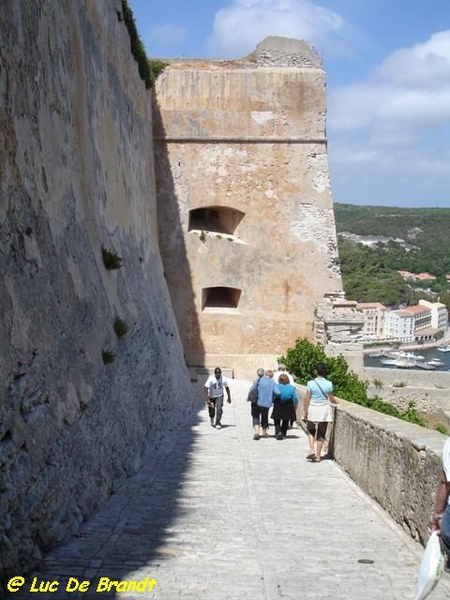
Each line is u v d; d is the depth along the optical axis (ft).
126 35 55.16
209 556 19.70
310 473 34.12
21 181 22.24
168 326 62.13
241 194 86.53
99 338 29.63
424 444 21.52
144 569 18.13
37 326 21.31
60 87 29.63
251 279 86.84
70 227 28.53
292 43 87.45
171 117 85.92
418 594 13.99
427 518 20.71
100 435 26.99
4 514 16.52
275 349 86.84
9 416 17.88
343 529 23.38
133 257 48.65
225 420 56.75
